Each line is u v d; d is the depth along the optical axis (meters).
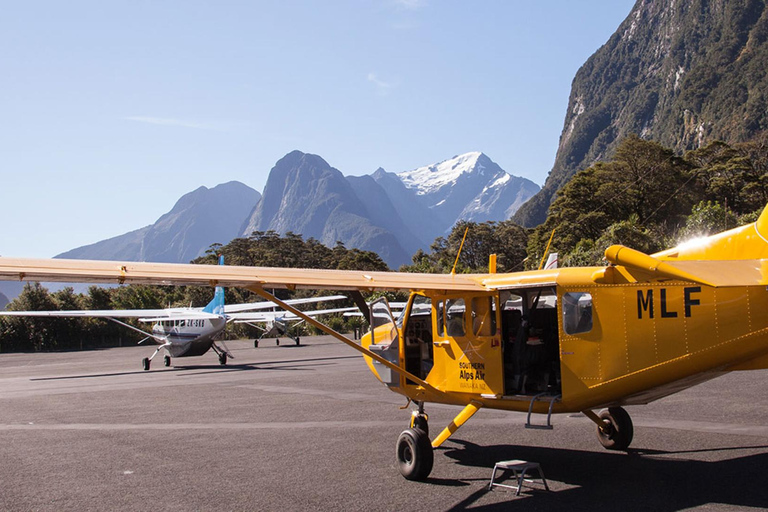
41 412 13.98
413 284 7.46
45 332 54.47
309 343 44.97
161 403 14.81
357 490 6.90
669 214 83.56
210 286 6.70
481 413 11.75
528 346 7.38
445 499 6.47
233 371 23.50
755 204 88.94
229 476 7.66
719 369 6.40
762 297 6.06
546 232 82.81
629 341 6.63
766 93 188.25
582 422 10.47
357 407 13.05
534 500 6.29
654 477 6.91
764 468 7.08
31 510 6.53
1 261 5.58
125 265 6.21
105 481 7.60
